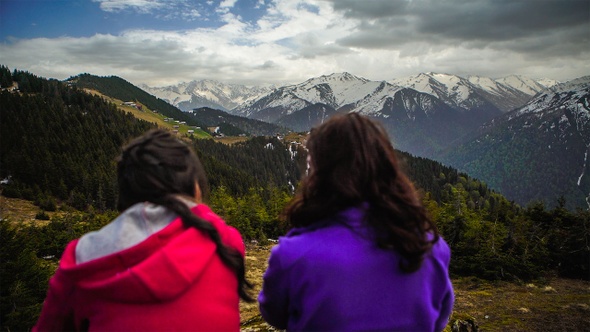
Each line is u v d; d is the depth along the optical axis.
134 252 1.34
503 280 17.44
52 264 15.98
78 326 1.52
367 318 1.43
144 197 1.52
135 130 147.12
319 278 1.44
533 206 24.48
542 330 11.07
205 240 1.54
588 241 17.59
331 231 1.51
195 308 1.46
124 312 1.37
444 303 1.73
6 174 90.00
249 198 41.44
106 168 102.56
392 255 1.47
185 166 1.61
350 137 1.52
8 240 12.98
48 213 70.44
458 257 19.30
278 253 1.55
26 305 11.77
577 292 15.28
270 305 1.68
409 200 1.50
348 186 1.47
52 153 103.88
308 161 1.66
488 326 11.48
